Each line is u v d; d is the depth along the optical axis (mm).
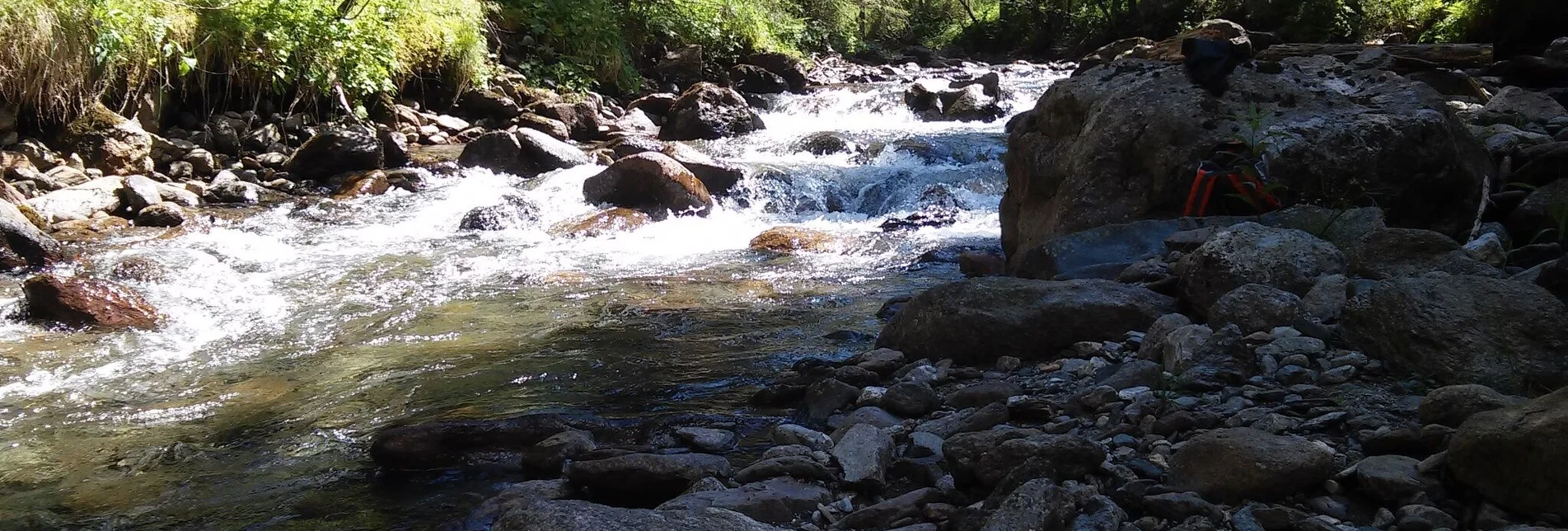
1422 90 6598
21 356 5473
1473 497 2744
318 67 12328
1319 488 2928
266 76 12109
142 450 4223
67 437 4398
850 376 4465
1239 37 20844
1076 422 3615
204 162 10727
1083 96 6867
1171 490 2971
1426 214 6168
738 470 3590
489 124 14297
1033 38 32000
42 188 9438
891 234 8734
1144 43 23406
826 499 3227
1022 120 7523
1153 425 3436
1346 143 6000
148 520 3541
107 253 7887
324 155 10945
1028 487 2729
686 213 9742
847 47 30172
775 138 13938
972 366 4629
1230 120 6230
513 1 17203
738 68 19953
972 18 34844
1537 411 2672
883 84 20781
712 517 2695
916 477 3379
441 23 14406
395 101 13906
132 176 9656
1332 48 15133
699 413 4316
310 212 9555
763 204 10305
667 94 16703
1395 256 4637
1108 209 6309
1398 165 6043
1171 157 6168
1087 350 4449
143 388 5035
